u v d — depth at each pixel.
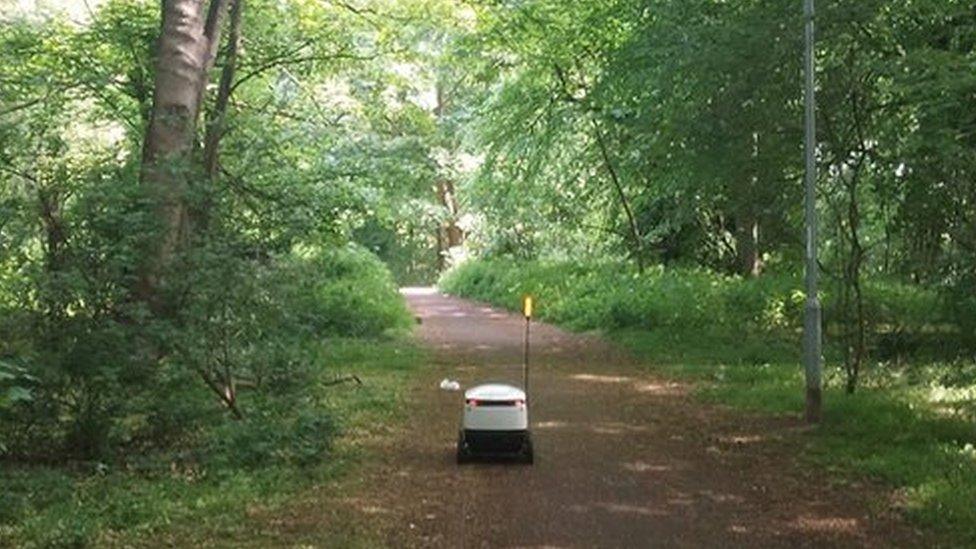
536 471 10.02
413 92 24.62
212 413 11.12
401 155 21.94
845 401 13.24
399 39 22.72
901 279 22.81
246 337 11.26
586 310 26.48
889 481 9.36
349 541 7.50
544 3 24.50
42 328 9.91
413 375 17.22
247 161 16.73
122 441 10.59
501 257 43.72
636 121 19.14
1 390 8.73
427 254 68.31
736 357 18.98
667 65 15.84
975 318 14.60
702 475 9.88
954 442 10.84
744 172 14.87
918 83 11.13
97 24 18.78
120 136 20.67
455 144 34.34
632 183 27.78
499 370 18.12
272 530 7.79
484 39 25.09
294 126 21.38
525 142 29.27
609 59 23.06
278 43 21.05
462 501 8.80
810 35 12.27
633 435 11.98
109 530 7.73
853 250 14.06
